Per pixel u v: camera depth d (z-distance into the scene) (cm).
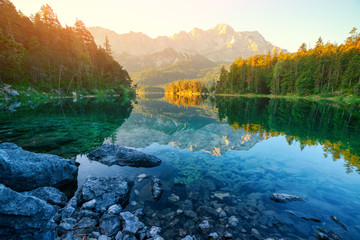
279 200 513
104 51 11425
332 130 1441
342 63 6738
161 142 1159
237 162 813
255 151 959
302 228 411
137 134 1377
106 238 389
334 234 390
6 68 4703
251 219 446
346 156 857
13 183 515
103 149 903
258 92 9325
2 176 494
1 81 4506
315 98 6381
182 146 1078
